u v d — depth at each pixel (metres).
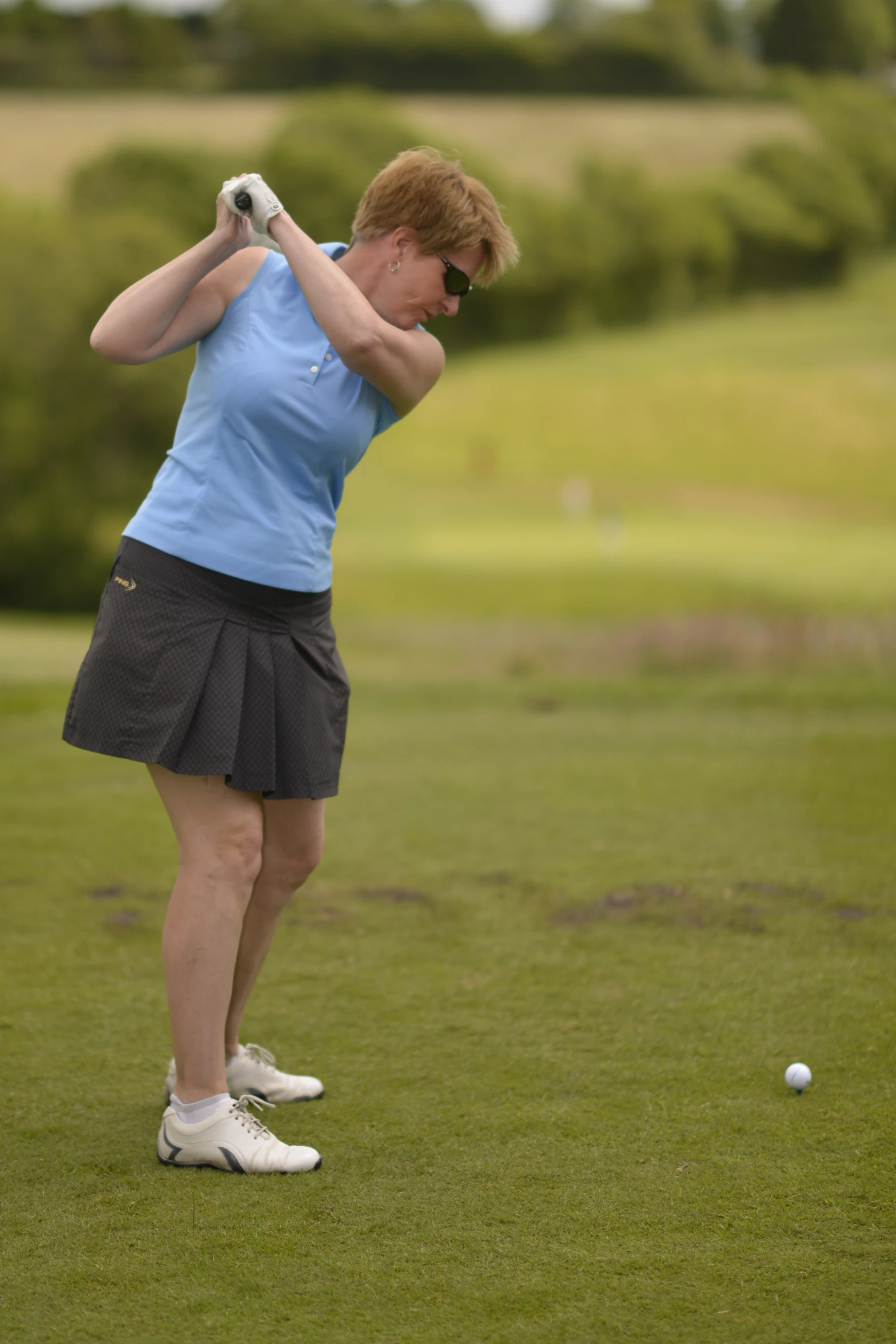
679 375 148.38
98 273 83.00
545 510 102.62
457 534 89.69
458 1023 7.62
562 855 11.11
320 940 9.07
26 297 81.44
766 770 14.27
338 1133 6.29
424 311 6.17
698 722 17.48
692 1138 6.15
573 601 66.38
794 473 118.75
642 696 19.55
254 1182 5.82
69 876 10.51
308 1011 7.82
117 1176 5.89
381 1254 5.20
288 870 6.62
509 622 58.00
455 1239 5.31
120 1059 7.15
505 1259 5.15
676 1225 5.38
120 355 5.91
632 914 9.59
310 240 5.88
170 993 6.04
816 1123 6.29
